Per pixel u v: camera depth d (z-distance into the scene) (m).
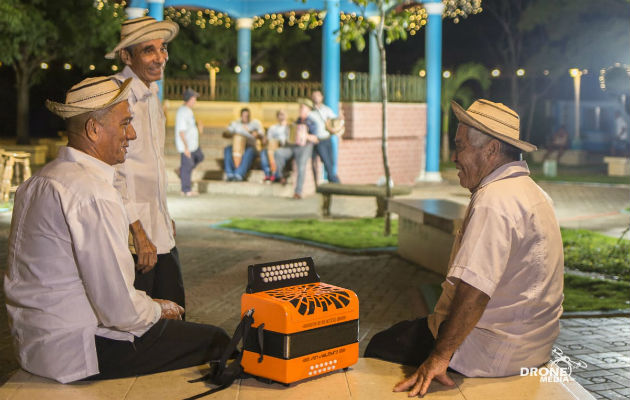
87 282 3.70
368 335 6.88
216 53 26.27
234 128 18.22
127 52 4.95
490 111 3.86
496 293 3.82
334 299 3.87
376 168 20.11
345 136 19.47
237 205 15.98
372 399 3.64
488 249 3.66
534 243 3.76
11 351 6.28
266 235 12.18
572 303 7.95
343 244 11.39
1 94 32.31
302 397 3.66
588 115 34.94
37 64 24.23
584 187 20.17
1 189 14.98
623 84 13.50
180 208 15.41
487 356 3.85
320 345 3.81
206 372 4.02
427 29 21.08
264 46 27.81
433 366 3.71
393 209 10.77
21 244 3.80
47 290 3.77
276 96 21.12
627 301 8.07
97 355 3.88
